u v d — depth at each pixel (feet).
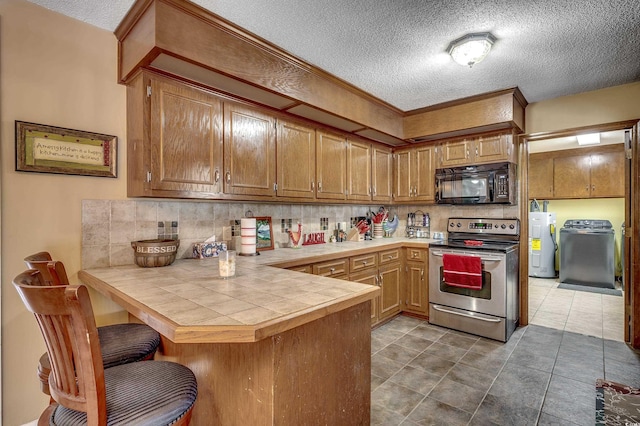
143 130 5.85
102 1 5.36
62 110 5.72
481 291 9.71
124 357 4.27
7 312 5.16
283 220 9.92
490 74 8.41
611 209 17.20
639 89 8.94
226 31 6.10
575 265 16.46
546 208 18.71
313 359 4.02
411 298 11.43
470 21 6.02
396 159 13.00
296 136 8.84
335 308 3.91
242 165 7.43
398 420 5.75
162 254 6.20
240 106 7.41
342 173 10.43
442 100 10.41
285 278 5.25
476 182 10.85
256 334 3.02
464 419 5.78
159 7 5.21
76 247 5.90
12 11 5.25
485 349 8.78
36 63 5.47
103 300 6.09
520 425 5.61
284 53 7.13
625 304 9.32
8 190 5.21
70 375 3.04
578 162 16.62
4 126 5.18
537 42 6.79
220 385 4.19
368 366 5.03
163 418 3.09
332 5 5.51
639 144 8.89
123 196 6.45
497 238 11.18
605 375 7.33
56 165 5.63
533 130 10.61
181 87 6.36
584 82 8.97
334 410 4.37
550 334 9.87
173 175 6.21
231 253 5.31
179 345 5.00
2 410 5.11
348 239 12.03
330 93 8.56
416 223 13.46
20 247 5.31
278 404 3.57
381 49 7.07
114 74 6.31
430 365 7.84
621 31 6.35
